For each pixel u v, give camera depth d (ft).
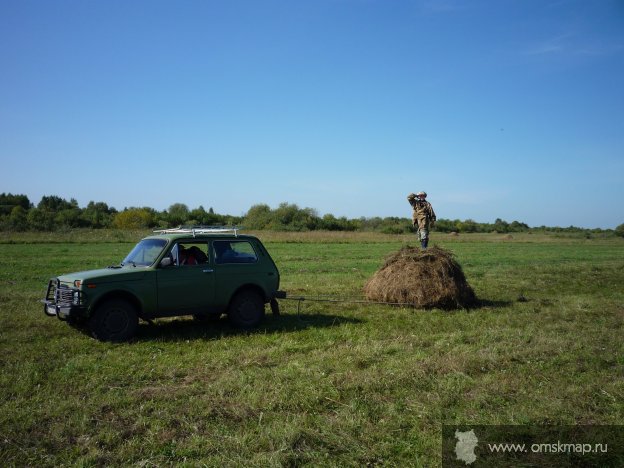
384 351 25.13
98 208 254.68
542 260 91.86
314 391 18.94
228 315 31.14
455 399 18.53
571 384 20.12
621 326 32.22
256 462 13.73
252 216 237.86
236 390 19.33
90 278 26.73
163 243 30.07
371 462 14.14
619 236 261.24
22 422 16.07
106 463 13.74
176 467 13.48
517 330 30.19
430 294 38.22
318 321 33.45
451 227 297.53
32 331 29.14
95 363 22.67
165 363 22.89
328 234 171.94
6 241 112.27
